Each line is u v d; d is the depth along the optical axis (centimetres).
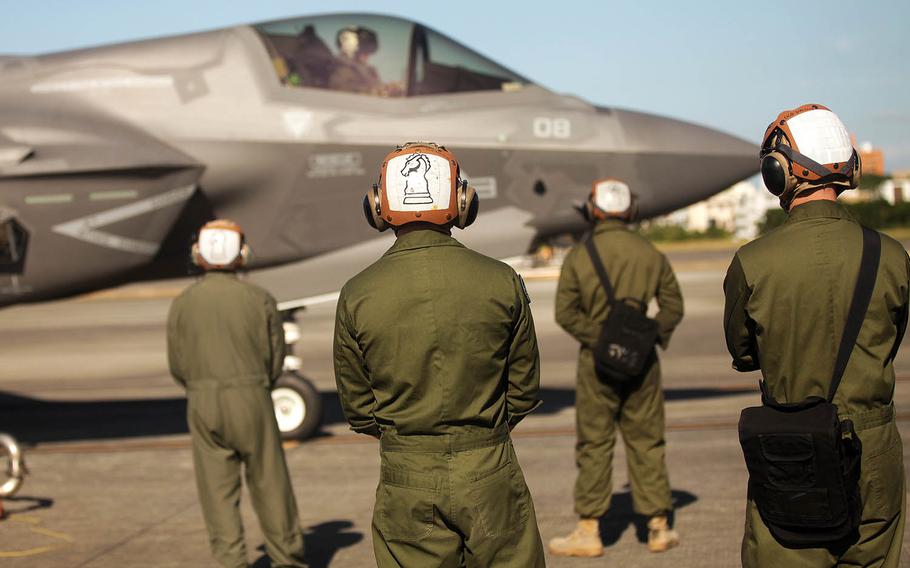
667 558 518
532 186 890
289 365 886
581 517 527
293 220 884
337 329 282
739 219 9469
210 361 479
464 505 268
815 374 276
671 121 941
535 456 778
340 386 290
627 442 526
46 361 1684
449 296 271
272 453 487
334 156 877
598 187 546
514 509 276
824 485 256
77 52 916
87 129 855
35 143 836
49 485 755
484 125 890
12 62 909
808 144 282
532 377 286
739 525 572
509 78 936
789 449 259
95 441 941
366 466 779
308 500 676
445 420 270
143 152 838
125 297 4188
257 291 496
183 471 794
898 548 277
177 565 545
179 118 870
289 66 898
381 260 282
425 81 907
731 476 686
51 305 3681
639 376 517
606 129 907
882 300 271
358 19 921
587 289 525
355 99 891
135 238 846
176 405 1154
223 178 866
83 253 841
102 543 593
